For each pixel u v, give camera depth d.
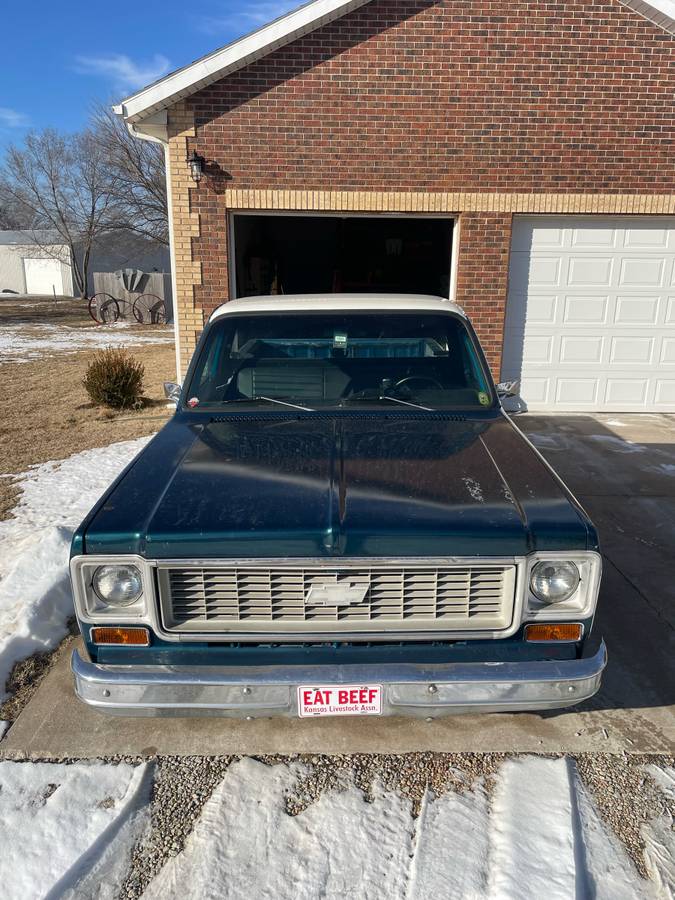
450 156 8.04
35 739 2.94
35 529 5.20
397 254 14.60
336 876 2.27
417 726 3.00
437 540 2.35
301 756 2.82
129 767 2.77
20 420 9.71
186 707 2.38
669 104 7.96
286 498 2.56
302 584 2.38
